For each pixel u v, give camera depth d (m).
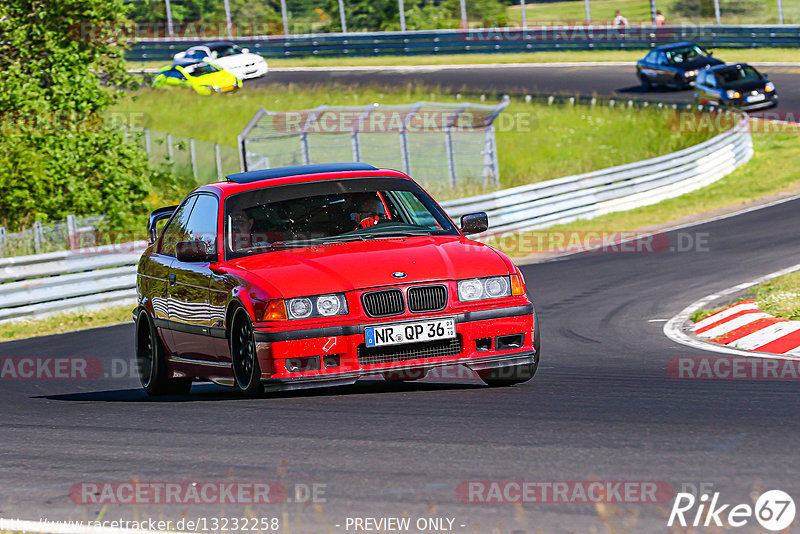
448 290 26.06
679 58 149.25
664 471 17.69
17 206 81.69
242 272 27.17
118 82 90.56
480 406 24.64
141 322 34.06
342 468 19.25
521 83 161.50
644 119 136.62
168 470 20.12
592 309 49.56
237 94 158.88
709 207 90.62
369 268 26.16
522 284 27.05
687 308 46.88
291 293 25.61
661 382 28.55
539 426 21.89
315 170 31.25
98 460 21.62
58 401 32.31
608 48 179.12
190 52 161.50
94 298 63.78
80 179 86.44
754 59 164.38
